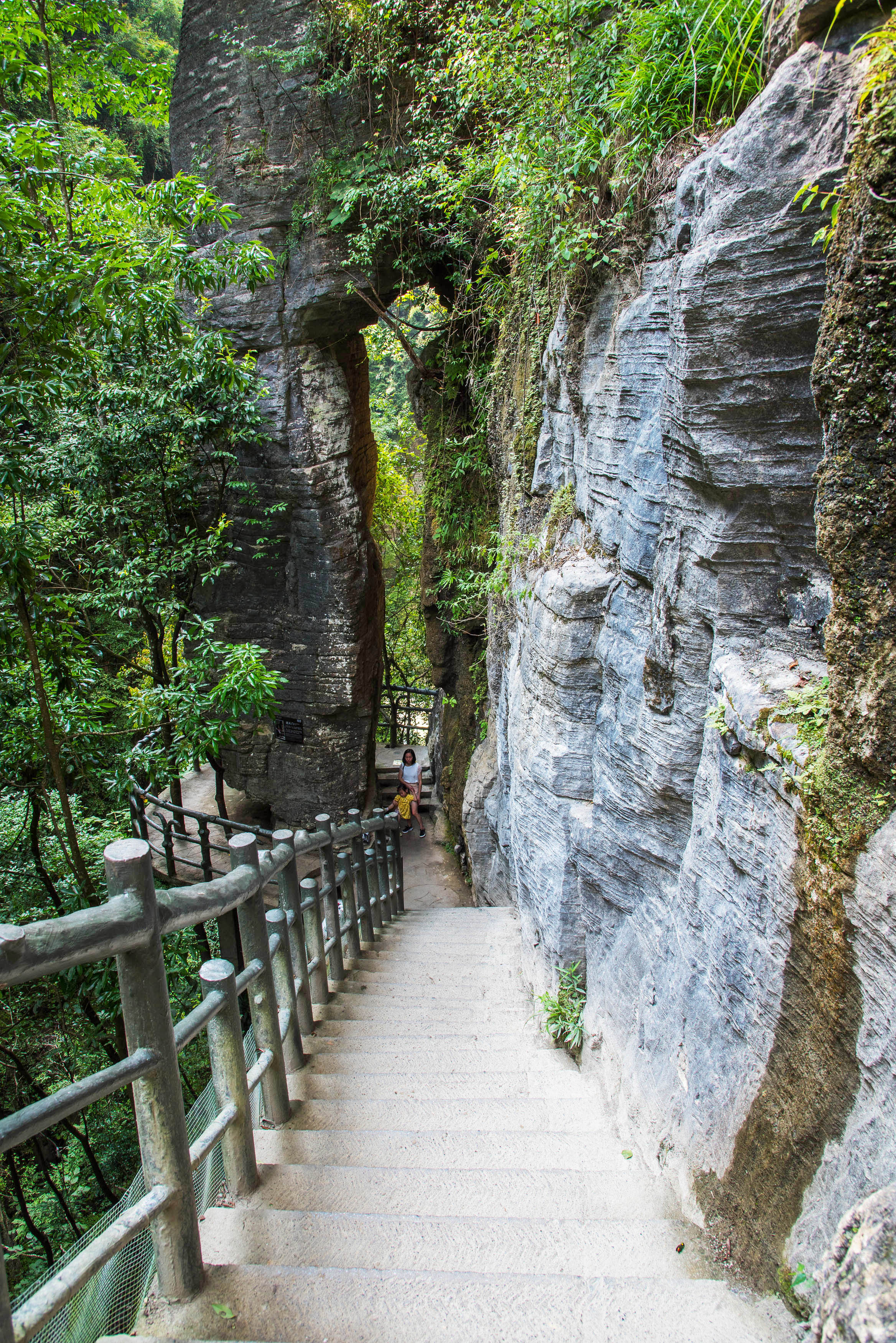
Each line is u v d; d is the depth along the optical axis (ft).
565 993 14.08
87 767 25.94
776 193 7.45
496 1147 9.80
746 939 7.71
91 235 20.53
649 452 11.11
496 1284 6.61
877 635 5.92
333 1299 6.57
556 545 16.12
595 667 13.16
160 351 26.71
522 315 22.84
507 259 25.77
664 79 11.01
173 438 28.19
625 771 11.64
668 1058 9.53
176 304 22.98
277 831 12.09
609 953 12.84
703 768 9.05
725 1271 6.98
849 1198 5.71
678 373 8.75
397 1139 9.72
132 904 5.93
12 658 22.06
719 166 7.91
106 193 20.95
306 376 34.78
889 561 5.78
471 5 21.17
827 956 6.35
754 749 7.53
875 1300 3.92
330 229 32.24
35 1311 4.83
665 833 10.85
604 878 12.69
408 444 58.49
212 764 36.50
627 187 12.01
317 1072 11.78
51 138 19.44
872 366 5.63
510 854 23.94
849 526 5.97
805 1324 5.79
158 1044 6.23
